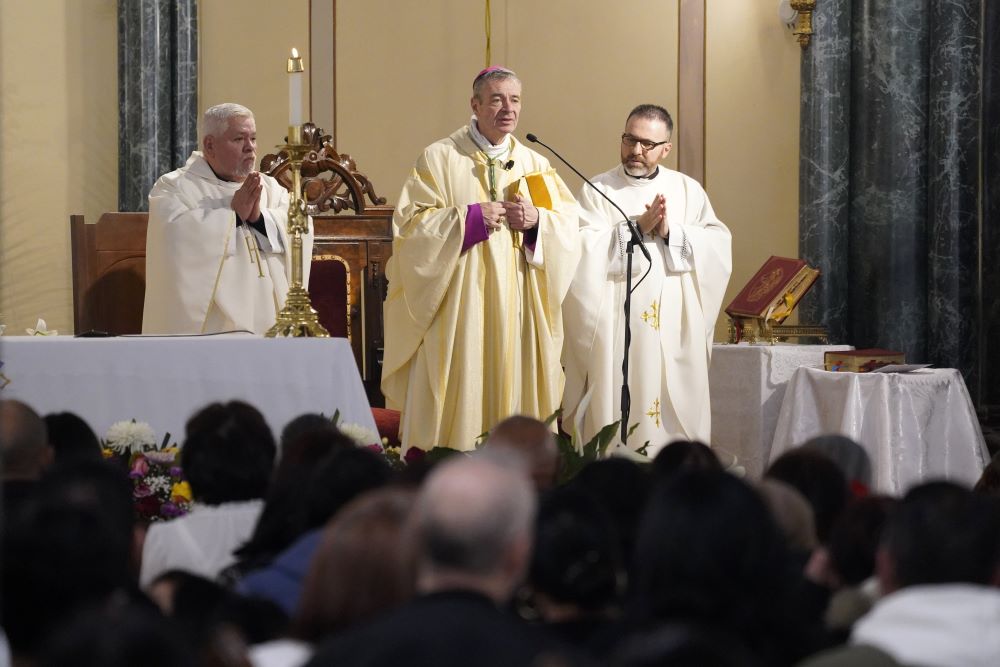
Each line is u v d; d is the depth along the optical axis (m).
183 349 9.57
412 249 11.79
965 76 15.80
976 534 4.45
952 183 15.80
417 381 11.91
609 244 13.37
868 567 5.34
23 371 9.29
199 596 4.62
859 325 16.42
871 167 16.22
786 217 17.55
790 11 16.97
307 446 6.07
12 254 17.45
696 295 13.71
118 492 5.48
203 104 18.00
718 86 17.78
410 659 3.41
